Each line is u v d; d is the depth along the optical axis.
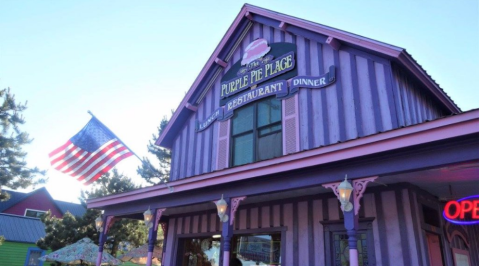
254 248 8.64
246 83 10.48
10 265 23.09
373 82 7.70
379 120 7.35
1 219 24.83
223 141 10.45
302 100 8.87
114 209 10.59
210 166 10.56
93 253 11.97
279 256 8.06
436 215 7.27
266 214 8.50
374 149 5.26
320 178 6.06
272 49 10.18
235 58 11.32
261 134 9.59
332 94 8.32
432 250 6.84
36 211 32.66
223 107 10.90
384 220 6.55
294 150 8.57
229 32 11.34
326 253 7.12
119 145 10.12
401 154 5.18
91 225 16.58
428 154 4.95
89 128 10.01
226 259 6.97
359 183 5.58
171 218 11.19
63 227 16.45
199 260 10.06
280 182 6.65
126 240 17.06
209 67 11.70
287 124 8.95
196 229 10.23
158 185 8.79
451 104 9.74
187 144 11.77
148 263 8.66
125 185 17.75
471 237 8.55
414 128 4.86
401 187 6.51
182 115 12.19
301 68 9.25
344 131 7.82
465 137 4.57
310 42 9.31
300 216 7.82
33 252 24.28
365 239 6.73
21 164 25.80
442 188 6.87
